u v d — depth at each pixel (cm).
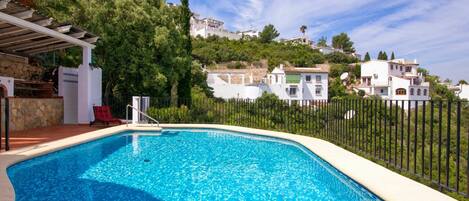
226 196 484
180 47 2153
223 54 7375
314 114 1095
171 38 2064
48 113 1314
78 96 1421
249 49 8175
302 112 1212
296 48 9006
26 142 838
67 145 802
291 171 657
